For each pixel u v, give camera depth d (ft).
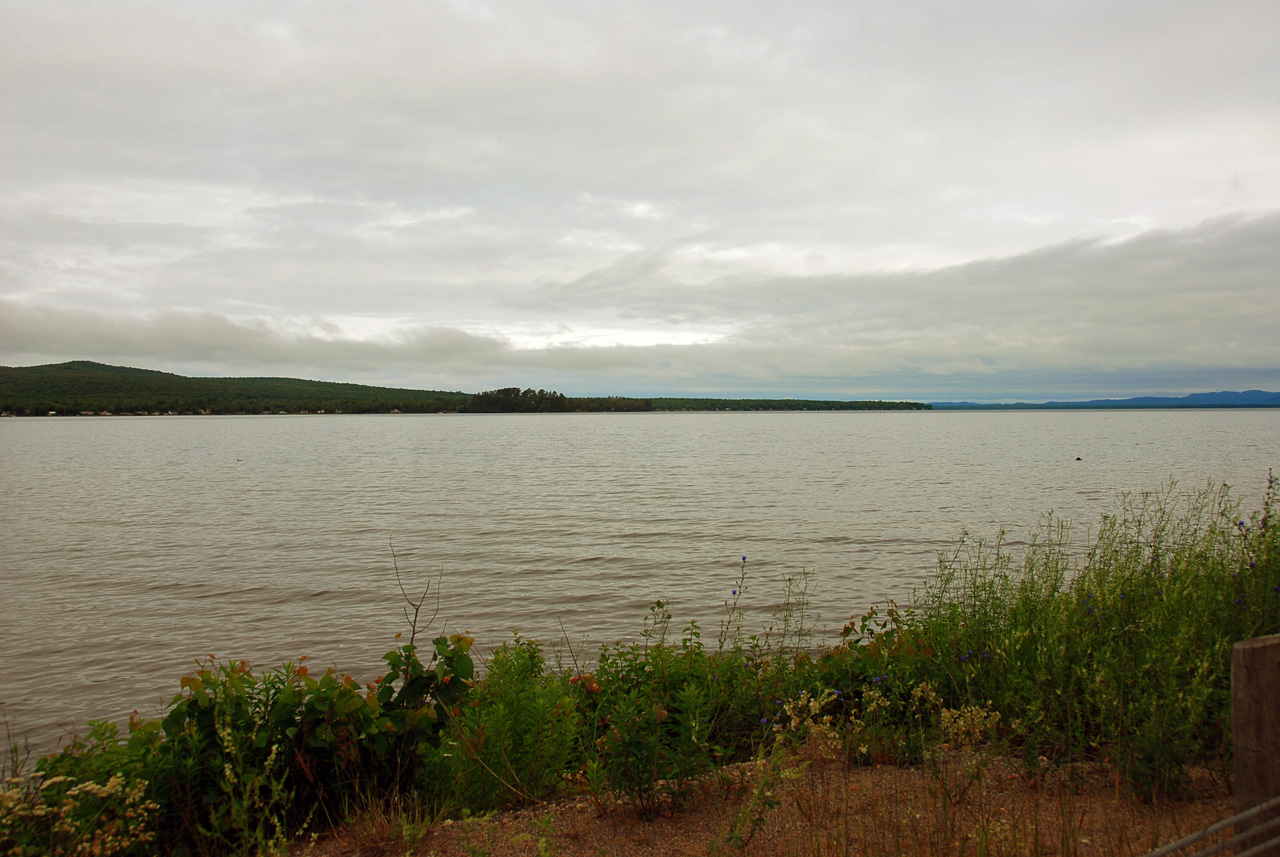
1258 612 16.74
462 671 15.12
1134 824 10.96
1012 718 14.60
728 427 563.48
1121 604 18.10
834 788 13.23
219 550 65.00
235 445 304.91
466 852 11.85
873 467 160.56
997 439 312.29
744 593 45.85
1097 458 178.09
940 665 17.31
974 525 73.67
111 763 12.06
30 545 68.59
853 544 64.03
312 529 77.10
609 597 45.80
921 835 10.95
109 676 32.58
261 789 12.84
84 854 10.61
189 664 34.14
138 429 535.60
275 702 13.96
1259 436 304.71
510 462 191.42
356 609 43.73
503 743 14.44
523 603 44.60
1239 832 7.86
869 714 15.38
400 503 100.48
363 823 12.76
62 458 221.05
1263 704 7.84
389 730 14.14
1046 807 11.85
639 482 129.80
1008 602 20.71
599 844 11.78
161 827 12.24
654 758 12.73
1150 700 12.72
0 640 37.68
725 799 13.14
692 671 17.89
